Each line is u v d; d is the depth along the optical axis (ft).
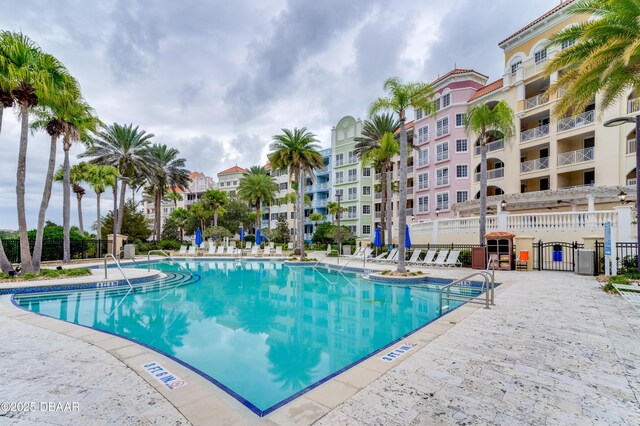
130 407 10.05
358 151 103.96
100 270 53.78
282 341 20.85
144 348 15.80
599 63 35.76
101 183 94.32
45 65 41.09
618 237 46.83
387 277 44.98
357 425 8.92
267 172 167.43
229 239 155.43
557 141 81.92
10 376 12.41
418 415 9.41
